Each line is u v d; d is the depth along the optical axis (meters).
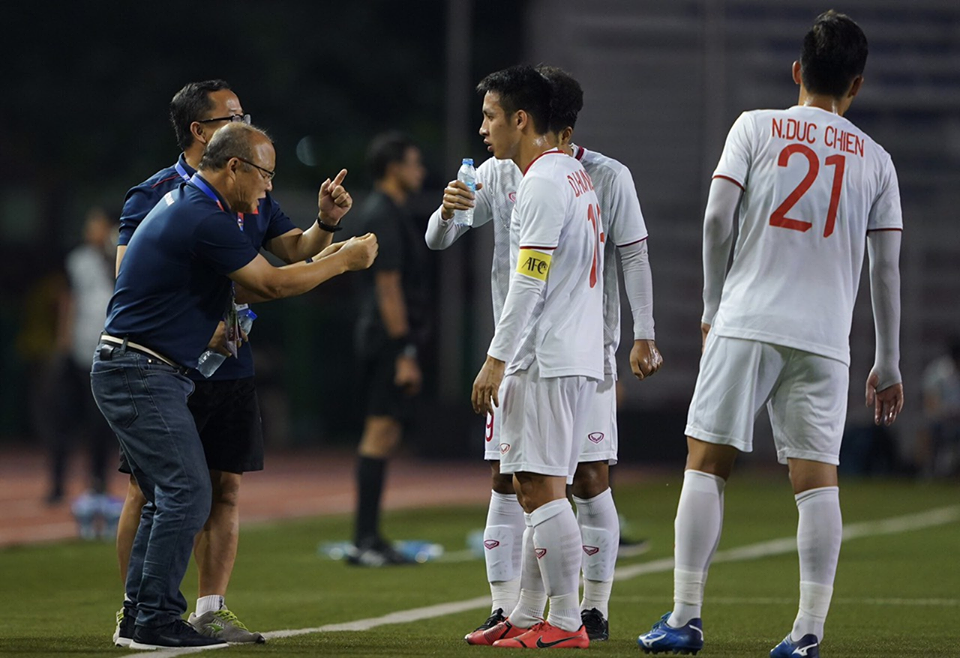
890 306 19.69
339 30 108.19
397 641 21.27
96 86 106.62
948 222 83.06
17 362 94.75
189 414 20.30
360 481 34.25
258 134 20.52
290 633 22.31
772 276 18.95
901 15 84.62
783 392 19.08
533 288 19.58
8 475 68.75
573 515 20.30
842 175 19.03
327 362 95.69
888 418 20.08
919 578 31.05
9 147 115.12
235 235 20.08
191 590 28.86
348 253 20.55
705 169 83.06
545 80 20.47
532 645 20.28
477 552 37.06
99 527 40.25
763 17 84.62
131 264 20.23
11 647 20.39
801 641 18.86
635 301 22.20
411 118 109.75
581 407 20.31
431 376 93.00
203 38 107.12
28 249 117.69
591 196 20.52
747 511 51.09
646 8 86.62
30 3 105.88
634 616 25.16
